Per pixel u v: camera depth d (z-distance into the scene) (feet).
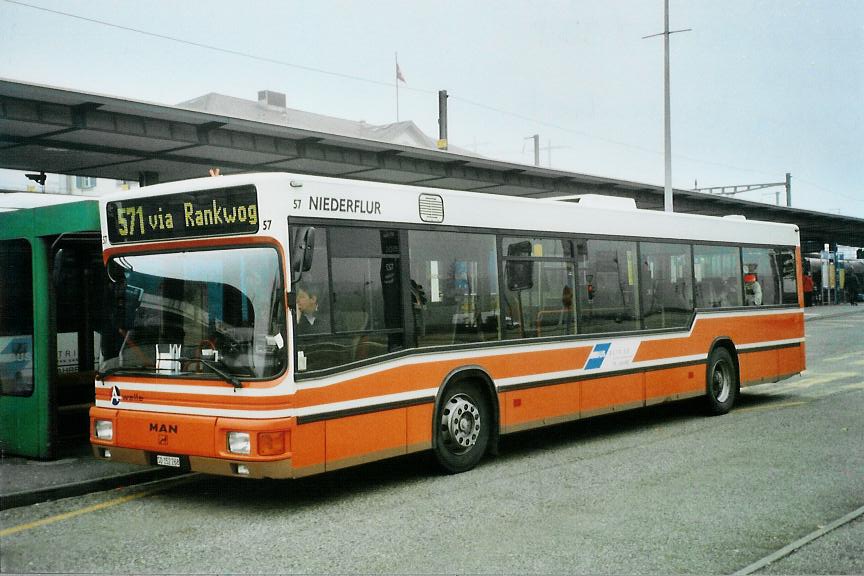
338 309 24.76
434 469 29.04
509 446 34.40
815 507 23.36
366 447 25.32
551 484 26.71
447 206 28.84
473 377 29.48
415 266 27.50
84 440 34.17
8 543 20.75
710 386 41.42
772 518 22.26
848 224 147.13
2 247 31.04
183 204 24.66
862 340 92.38
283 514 23.52
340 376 24.56
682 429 37.81
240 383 22.98
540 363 31.94
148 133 45.88
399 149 56.75
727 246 43.65
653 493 25.17
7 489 25.20
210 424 23.22
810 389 52.60
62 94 39.70
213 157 53.88
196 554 19.70
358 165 58.34
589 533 20.97
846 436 34.91
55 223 29.22
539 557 19.02
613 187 83.82
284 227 23.31
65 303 33.86
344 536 21.09
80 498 25.64
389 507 24.11
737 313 43.68
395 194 26.99
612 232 36.17
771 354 46.21
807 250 198.90
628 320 36.65
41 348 29.81
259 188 23.30
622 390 35.96
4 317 30.76
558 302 33.14
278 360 22.98
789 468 28.50
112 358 25.82
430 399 27.66
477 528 21.59
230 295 23.72
